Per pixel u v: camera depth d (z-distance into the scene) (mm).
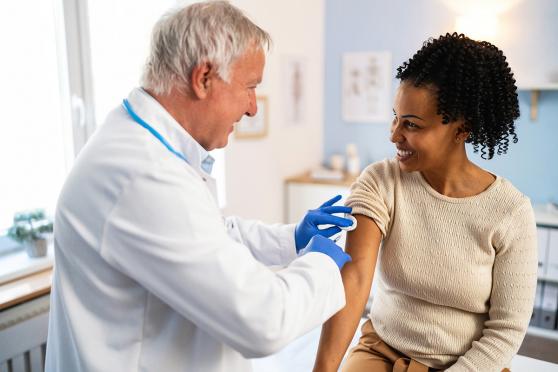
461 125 954
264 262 1307
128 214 785
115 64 2139
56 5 1844
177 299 787
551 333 2609
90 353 866
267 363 1553
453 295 1006
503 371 1072
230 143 2719
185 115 892
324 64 3693
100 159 827
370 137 3609
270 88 3041
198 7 854
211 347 914
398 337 1071
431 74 919
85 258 843
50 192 1936
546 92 2977
